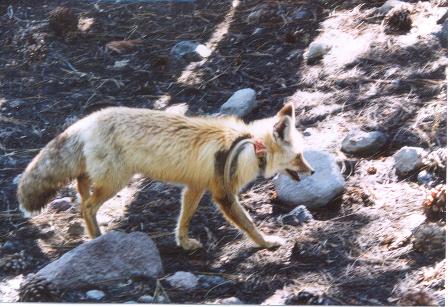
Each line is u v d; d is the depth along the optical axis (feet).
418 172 27.89
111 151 25.16
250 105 32.96
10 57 39.40
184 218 25.72
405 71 33.22
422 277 22.89
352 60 34.65
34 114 34.71
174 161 25.16
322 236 25.49
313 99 32.94
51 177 26.09
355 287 22.93
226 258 25.23
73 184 30.42
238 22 39.96
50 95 35.99
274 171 25.61
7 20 42.60
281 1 40.78
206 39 38.96
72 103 35.22
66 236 27.09
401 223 25.44
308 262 24.41
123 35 40.22
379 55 34.58
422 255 23.86
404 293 22.22
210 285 23.75
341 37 36.47
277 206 27.66
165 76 36.55
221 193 25.16
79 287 23.44
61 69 37.88
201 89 35.12
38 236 27.17
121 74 36.99
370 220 25.94
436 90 31.65
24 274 25.14
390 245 24.61
